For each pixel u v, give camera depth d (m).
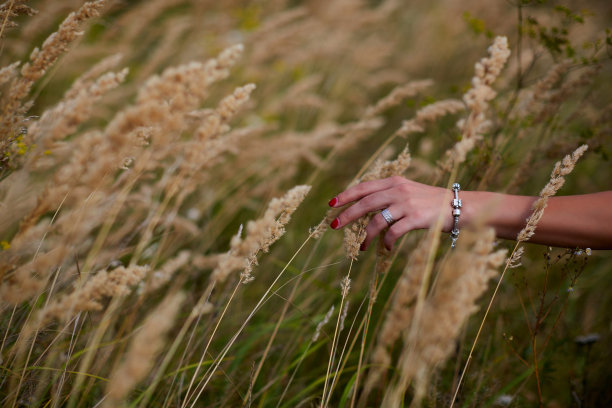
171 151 1.72
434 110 1.84
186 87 1.09
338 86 4.34
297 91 3.30
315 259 2.68
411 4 6.37
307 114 3.98
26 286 1.08
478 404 1.75
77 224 1.16
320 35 4.44
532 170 2.19
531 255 3.00
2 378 1.42
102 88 1.13
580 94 3.52
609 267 2.96
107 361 1.68
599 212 1.41
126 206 1.97
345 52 4.44
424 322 0.90
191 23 4.06
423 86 2.39
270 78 3.96
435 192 1.48
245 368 1.99
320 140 2.70
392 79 4.16
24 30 2.63
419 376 0.93
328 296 2.33
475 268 0.88
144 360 0.73
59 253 1.13
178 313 1.95
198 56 3.79
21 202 1.63
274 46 3.63
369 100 4.48
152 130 1.36
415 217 1.43
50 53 1.30
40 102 2.86
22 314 1.59
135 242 2.15
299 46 4.22
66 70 3.09
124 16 3.36
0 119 1.32
